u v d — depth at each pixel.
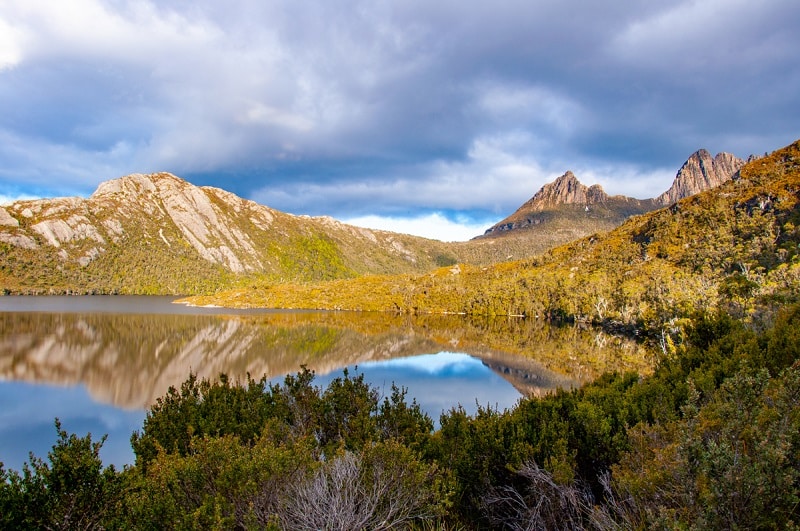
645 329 81.94
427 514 5.99
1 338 73.44
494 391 38.81
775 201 120.06
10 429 30.23
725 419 4.94
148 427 11.07
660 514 3.78
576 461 7.80
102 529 5.33
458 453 8.58
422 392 38.12
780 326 11.30
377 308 159.00
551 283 141.12
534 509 6.56
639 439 6.09
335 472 5.71
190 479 5.47
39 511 5.18
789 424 4.21
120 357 60.28
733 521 3.54
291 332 90.56
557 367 50.75
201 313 135.38
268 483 5.24
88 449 5.71
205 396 12.31
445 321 118.75
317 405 11.68
